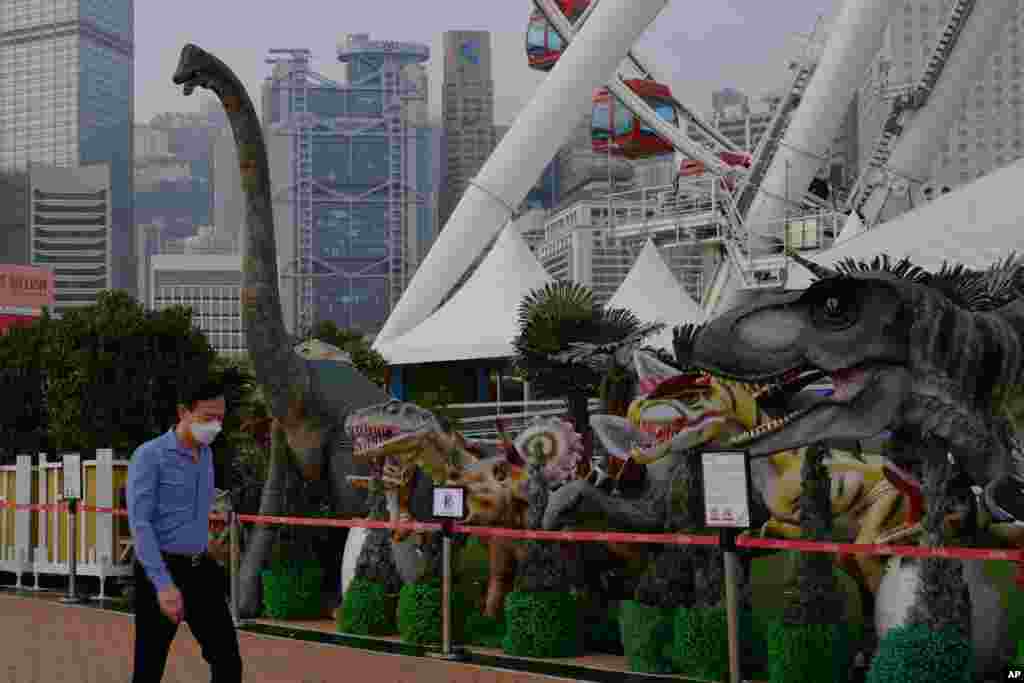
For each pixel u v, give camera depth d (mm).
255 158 11594
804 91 46219
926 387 6797
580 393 15766
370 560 10531
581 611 9297
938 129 47406
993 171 13508
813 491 7852
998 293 7633
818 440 6945
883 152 48594
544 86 42719
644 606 8484
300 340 18922
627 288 30188
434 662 8906
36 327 18234
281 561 11555
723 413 8422
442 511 9359
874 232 13609
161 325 16516
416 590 9875
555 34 50094
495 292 31359
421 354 30469
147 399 16281
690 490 8477
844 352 6781
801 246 41094
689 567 8461
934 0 166000
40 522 14414
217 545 12648
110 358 16078
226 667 6188
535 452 9641
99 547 13469
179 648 9609
